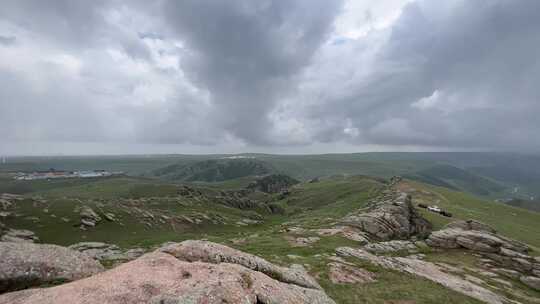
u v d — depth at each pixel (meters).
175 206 156.00
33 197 109.44
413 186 164.00
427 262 45.91
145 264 14.97
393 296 26.89
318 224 82.88
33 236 80.62
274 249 45.56
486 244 54.66
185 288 12.03
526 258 48.66
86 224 94.62
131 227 103.50
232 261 18.14
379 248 51.47
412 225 73.75
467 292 31.56
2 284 13.87
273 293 13.76
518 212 126.44
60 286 12.45
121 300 11.34
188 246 18.69
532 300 35.53
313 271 31.41
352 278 30.38
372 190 187.75
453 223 72.19
